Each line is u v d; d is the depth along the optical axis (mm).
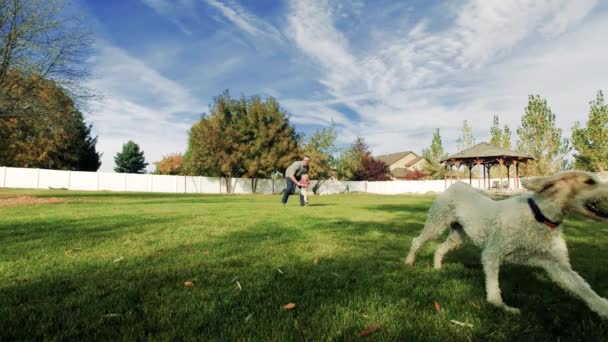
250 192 40562
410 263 3678
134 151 66875
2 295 2504
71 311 2197
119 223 6887
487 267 2621
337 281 2910
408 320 2070
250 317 2078
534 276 3145
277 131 38406
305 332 1870
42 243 4641
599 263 3623
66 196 19641
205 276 3047
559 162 34344
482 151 30281
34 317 2066
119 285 2781
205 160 36531
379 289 2676
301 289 2682
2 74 15656
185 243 4746
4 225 6500
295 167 13492
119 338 1807
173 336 1820
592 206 2299
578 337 1879
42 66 16312
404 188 43906
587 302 2213
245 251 4223
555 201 2375
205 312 2164
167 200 17766
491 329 1967
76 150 39531
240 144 37281
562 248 2467
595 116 31125
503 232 2584
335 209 11281
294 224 6969
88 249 4273
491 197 3318
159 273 3141
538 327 1982
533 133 36312
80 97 17078
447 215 3359
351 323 2010
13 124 17672
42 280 2904
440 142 52875
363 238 5281
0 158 34406
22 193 22281
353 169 47000
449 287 2793
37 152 35938
